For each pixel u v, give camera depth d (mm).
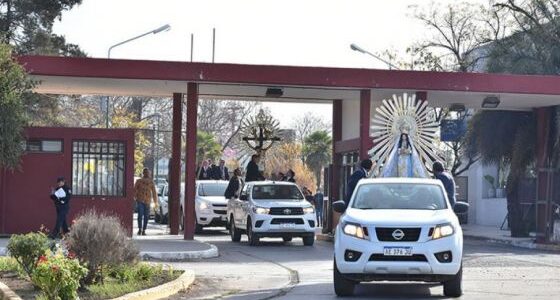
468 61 44250
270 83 27125
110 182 26047
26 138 25422
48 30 52438
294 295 15672
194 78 26609
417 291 16125
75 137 25875
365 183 16703
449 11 44656
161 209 43250
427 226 14758
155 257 21953
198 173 40688
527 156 33938
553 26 34219
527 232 34438
